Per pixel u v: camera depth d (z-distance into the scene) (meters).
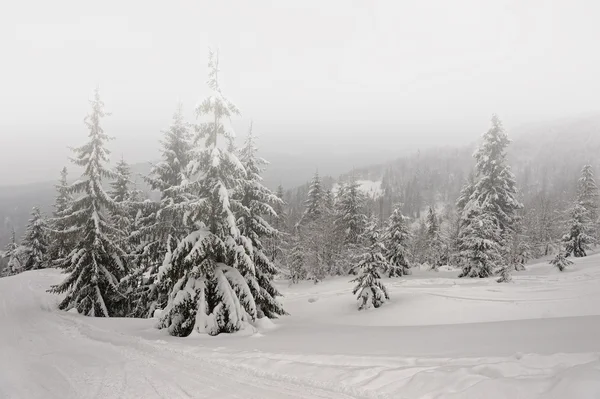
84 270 20.78
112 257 22.05
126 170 27.58
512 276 29.20
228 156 14.77
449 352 9.01
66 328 15.28
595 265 29.45
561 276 26.31
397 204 41.38
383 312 22.92
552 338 9.95
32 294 26.73
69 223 20.95
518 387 5.55
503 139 33.88
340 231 48.03
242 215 18.88
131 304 24.36
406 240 41.31
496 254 30.34
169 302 14.94
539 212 53.25
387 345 10.70
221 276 14.85
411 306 22.72
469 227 32.66
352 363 8.31
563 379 5.45
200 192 15.39
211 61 15.01
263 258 18.73
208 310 14.48
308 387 7.14
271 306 19.08
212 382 7.87
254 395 6.96
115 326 16.42
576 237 40.78
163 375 8.52
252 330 14.32
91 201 21.22
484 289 23.83
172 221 20.36
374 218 46.41
